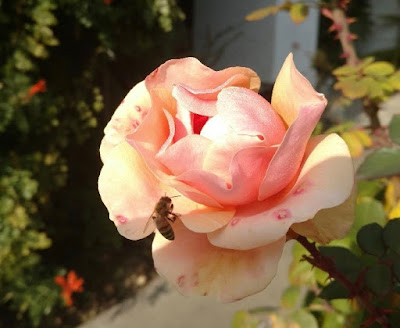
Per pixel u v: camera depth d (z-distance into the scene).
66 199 0.60
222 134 0.13
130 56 0.65
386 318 0.16
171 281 0.14
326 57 0.74
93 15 0.54
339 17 0.30
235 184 0.12
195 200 0.13
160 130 0.14
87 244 0.60
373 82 0.25
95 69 0.59
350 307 0.20
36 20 0.49
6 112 0.47
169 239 0.14
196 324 0.53
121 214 0.14
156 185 0.15
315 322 0.20
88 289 0.60
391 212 0.20
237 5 0.91
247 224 0.12
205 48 0.91
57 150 0.54
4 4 0.48
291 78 0.13
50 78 0.55
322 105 0.12
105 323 0.55
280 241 0.13
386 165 0.16
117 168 0.14
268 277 0.13
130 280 0.61
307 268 0.21
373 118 0.27
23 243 0.50
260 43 0.90
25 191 0.49
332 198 0.12
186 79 0.15
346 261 0.17
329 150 0.13
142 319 0.55
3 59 0.49
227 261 0.13
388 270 0.17
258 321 0.21
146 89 0.16
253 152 0.12
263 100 0.14
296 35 0.87
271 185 0.12
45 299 0.51
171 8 0.63
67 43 0.56
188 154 0.13
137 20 0.60
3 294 0.50
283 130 0.13
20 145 0.52
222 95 0.13
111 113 0.67
